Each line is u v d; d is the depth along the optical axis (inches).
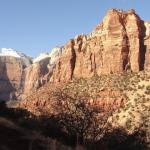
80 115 3253.0
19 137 1635.1
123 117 4982.8
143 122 4466.0
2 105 2404.0
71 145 2393.0
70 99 4318.4
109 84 6200.8
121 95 5826.8
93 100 5925.2
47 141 1728.6
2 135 1601.9
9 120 1887.3
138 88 5866.1
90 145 2778.1
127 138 3705.7
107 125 3850.9
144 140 3693.4
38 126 2284.7
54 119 3115.2
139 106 5246.1
